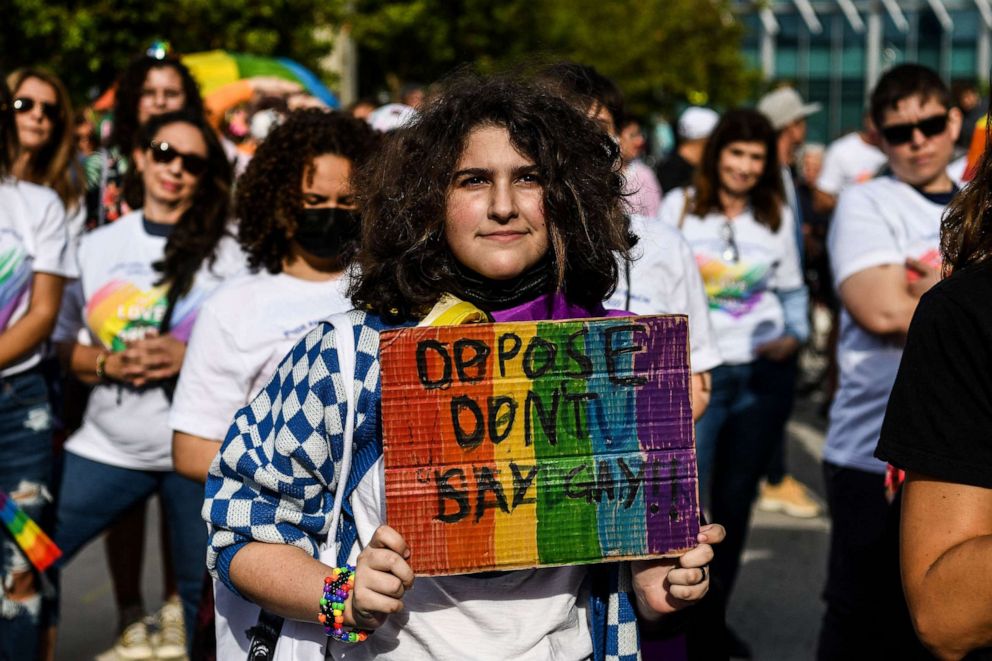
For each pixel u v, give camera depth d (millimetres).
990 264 2080
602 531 2125
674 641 2307
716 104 30469
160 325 4234
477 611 2178
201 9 12148
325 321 2254
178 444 3291
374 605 2041
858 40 45406
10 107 4094
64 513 4246
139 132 4387
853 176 9742
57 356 4355
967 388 2027
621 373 2135
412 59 20688
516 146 2195
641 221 3658
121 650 4973
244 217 3352
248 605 2422
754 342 5172
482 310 2252
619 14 28703
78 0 11820
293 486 2219
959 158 5438
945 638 2035
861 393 4090
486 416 2096
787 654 5051
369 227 2254
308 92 6734
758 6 38906
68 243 4223
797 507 7168
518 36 21703
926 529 2053
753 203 5332
